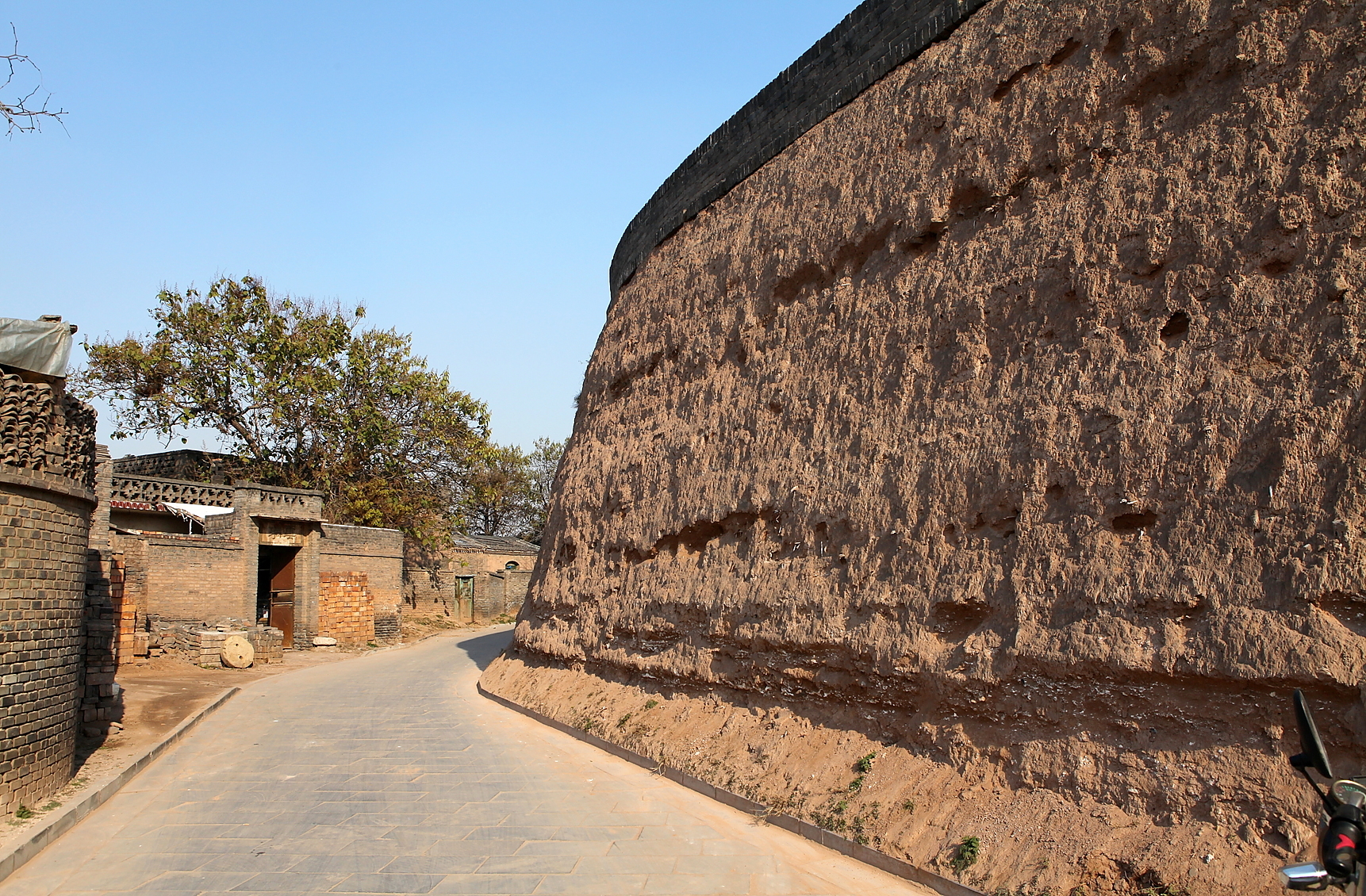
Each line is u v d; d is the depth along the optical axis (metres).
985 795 6.28
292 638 25.19
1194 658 5.36
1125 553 6.05
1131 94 7.27
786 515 9.40
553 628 14.61
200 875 6.52
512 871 6.41
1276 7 6.41
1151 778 5.43
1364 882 3.21
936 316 8.38
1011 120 8.26
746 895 5.84
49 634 8.38
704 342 12.45
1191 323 6.27
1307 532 5.14
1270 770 4.94
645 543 12.16
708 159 14.41
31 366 8.13
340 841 7.27
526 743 11.40
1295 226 5.84
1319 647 4.86
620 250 18.39
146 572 21.08
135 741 11.38
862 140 10.27
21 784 7.79
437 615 35.66
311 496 25.38
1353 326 5.38
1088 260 7.07
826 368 9.65
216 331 29.41
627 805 8.23
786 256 10.93
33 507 8.11
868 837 6.57
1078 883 5.18
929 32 9.95
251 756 10.84
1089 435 6.56
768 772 8.17
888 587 7.79
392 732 12.38
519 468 55.34
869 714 7.76
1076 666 5.98
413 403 33.34
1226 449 5.71
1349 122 5.76
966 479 7.37
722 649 9.84
